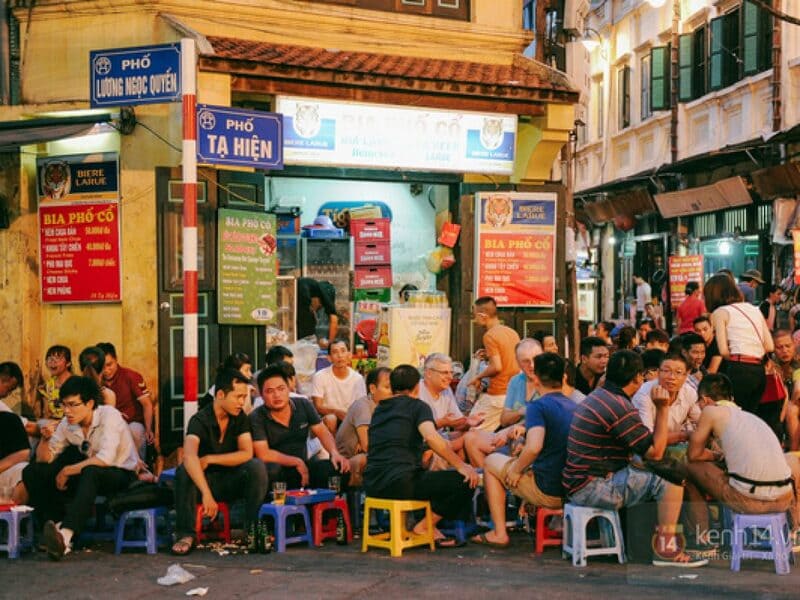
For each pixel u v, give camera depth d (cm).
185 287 1031
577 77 1711
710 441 865
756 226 2173
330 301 1411
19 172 1261
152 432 1137
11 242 1266
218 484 917
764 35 2155
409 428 898
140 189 1230
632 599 716
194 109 1029
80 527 888
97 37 1254
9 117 1269
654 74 2614
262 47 1273
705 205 2275
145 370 1227
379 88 1288
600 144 3116
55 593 759
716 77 2350
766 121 2161
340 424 1102
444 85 1318
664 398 816
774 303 1803
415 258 1614
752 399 1106
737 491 786
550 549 892
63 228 1259
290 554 885
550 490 870
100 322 1254
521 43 1452
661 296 2623
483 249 1398
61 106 1252
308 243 1481
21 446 959
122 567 841
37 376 1273
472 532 957
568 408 870
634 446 819
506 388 1107
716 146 2378
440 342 1332
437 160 1349
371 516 987
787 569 774
